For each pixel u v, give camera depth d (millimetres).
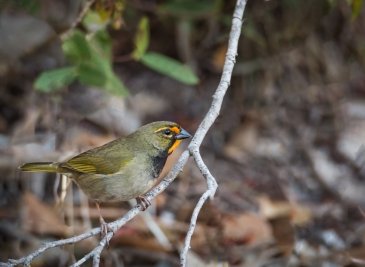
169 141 10391
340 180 14406
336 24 15672
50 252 11812
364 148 14930
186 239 7777
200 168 8484
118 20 11648
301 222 13172
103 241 8188
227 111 15219
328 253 12617
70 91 13922
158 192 8641
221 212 12969
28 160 12570
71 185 12078
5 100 13656
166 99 15023
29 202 12195
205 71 15266
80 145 13062
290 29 15320
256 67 15320
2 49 13570
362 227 13219
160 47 15148
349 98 15695
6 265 7852
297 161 14688
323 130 15289
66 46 11469
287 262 12352
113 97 13836
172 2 14211
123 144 10344
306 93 15578
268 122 15195
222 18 14492
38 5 13508
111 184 10188
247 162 14445
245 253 12328
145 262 12000
